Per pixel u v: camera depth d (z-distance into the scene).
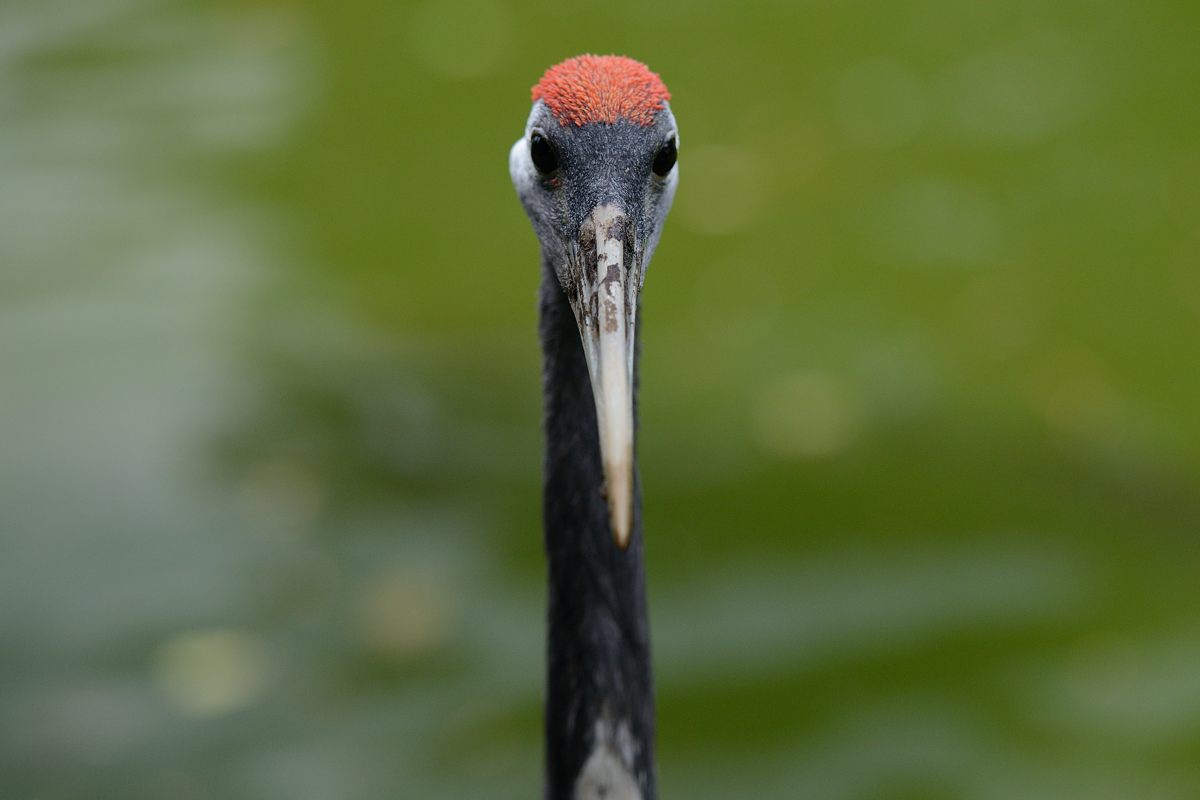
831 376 12.36
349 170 15.74
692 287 13.55
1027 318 12.93
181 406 12.07
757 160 15.64
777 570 10.35
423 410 12.07
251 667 9.56
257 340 12.95
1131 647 9.56
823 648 9.74
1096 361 12.42
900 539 10.52
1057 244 13.98
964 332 12.80
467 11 19.88
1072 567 10.30
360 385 12.31
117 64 18.72
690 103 16.78
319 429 11.86
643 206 5.01
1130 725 8.98
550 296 5.34
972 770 8.64
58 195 15.40
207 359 12.68
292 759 8.97
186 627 10.05
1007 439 11.61
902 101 16.80
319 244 14.38
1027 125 16.09
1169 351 12.48
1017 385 12.18
